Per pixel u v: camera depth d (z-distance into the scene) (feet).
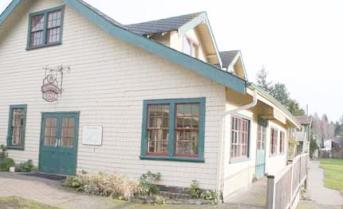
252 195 40.52
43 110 51.13
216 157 37.01
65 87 48.91
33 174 47.98
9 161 52.34
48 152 49.83
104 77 45.50
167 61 40.86
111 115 44.37
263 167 57.67
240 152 44.32
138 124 42.16
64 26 50.24
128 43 43.78
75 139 47.03
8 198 30.60
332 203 48.08
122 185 36.68
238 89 35.06
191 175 38.06
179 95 39.70
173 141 39.50
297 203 45.60
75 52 48.60
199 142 37.93
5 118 55.62
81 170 45.70
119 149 43.21
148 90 41.86
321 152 200.54
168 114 40.32
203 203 35.47
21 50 54.95
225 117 37.70
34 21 54.49
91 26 47.44
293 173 40.14
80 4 47.09
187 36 51.39
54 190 37.60
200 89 38.55
